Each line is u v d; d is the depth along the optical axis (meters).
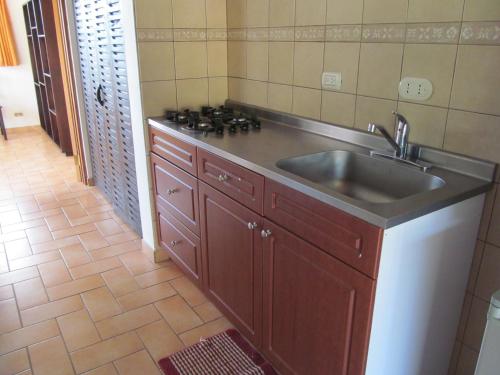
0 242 2.91
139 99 2.33
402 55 1.59
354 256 1.21
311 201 1.32
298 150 1.74
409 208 1.16
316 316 1.40
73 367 1.83
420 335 1.41
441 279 1.38
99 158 3.52
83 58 3.30
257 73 2.34
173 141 2.12
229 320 2.02
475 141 1.42
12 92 6.26
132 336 2.02
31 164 4.71
